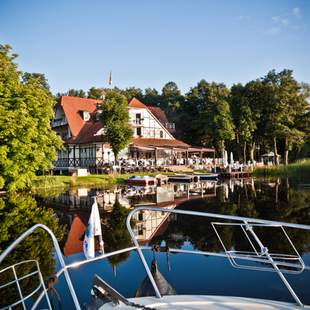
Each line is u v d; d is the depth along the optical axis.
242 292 6.58
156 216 15.23
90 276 7.60
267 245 9.81
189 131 64.06
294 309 3.64
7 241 11.02
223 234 11.36
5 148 22.88
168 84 96.69
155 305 3.79
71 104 47.38
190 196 22.31
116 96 36.03
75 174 33.94
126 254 9.20
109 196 22.84
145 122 46.06
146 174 36.62
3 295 6.68
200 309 3.69
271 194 22.20
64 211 16.78
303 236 10.69
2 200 21.02
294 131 52.38
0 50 28.34
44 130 25.83
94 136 39.91
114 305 3.69
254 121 54.41
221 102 52.69
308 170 41.62
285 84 54.31
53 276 4.01
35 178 25.77
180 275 7.53
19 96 24.58
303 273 7.43
